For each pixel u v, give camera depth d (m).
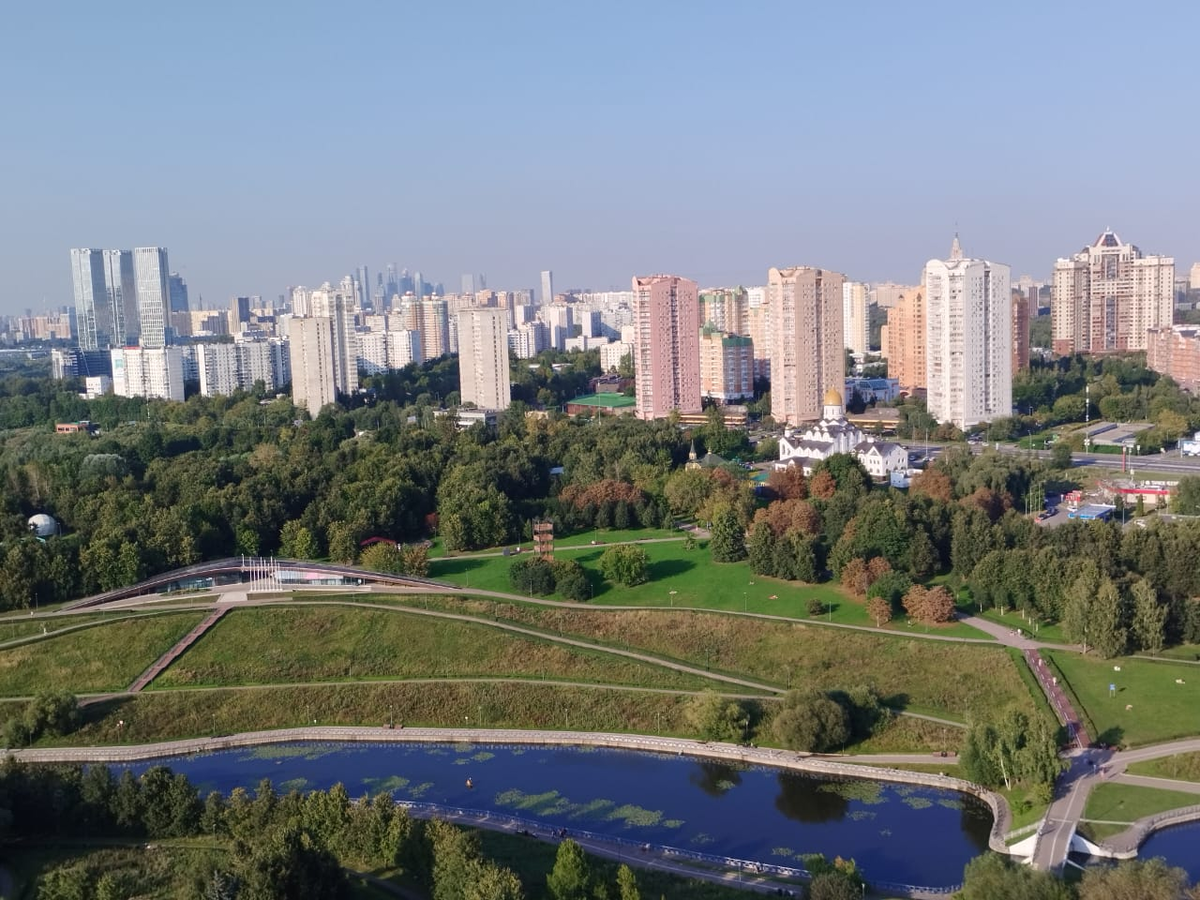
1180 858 184.12
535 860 185.62
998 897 158.50
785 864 189.25
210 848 186.88
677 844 198.12
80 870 172.12
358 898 169.88
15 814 191.88
